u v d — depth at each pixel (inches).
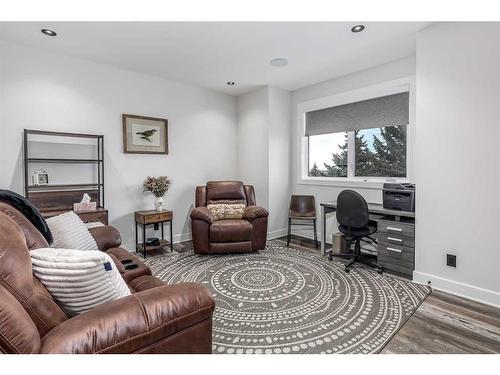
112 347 34.9
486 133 86.1
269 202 171.6
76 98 127.1
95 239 84.2
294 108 178.4
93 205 125.8
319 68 138.8
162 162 157.5
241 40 109.0
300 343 69.2
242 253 142.4
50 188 122.3
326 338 71.1
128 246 145.8
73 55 124.1
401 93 130.3
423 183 100.9
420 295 94.0
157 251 146.6
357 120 147.6
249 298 93.2
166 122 156.8
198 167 173.3
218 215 151.7
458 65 90.7
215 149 181.0
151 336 38.4
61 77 122.7
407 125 129.0
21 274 35.7
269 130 168.9
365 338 70.8
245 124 185.2
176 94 161.3
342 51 119.1
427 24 96.0
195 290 45.0
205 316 44.3
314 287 101.3
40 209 118.3
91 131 132.0
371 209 120.0
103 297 42.0
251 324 77.7
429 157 98.8
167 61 131.0
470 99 88.7
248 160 184.1
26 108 114.7
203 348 44.6
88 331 34.2
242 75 150.2
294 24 96.7
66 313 42.5
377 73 136.1
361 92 142.7
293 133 180.2
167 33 103.2
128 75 142.8
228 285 103.4
